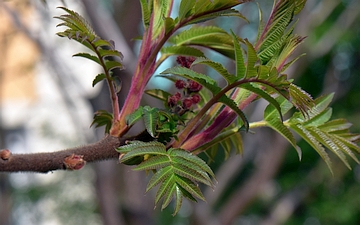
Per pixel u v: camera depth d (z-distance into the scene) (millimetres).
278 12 1110
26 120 8320
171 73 1012
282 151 6250
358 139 1264
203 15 1135
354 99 8242
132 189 4758
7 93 8172
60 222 7637
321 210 7922
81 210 7477
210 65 1002
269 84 990
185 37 1447
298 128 1255
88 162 1113
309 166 8469
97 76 1180
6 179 6852
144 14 1235
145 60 1212
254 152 7094
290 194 7738
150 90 1408
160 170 952
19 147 8344
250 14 6004
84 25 1070
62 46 5586
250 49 960
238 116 1157
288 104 1246
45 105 7969
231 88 1038
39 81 7961
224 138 1194
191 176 946
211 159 1525
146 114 1068
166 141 1108
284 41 1074
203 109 1099
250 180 6359
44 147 8250
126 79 3215
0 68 6688
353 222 8078
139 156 1077
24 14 5230
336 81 8258
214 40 1454
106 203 4656
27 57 6785
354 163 7438
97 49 1115
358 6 6648
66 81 5371
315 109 1262
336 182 7848
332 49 7758
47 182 7902
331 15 7219
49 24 5234
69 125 7789
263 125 1243
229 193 8625
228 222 6141
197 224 5672
